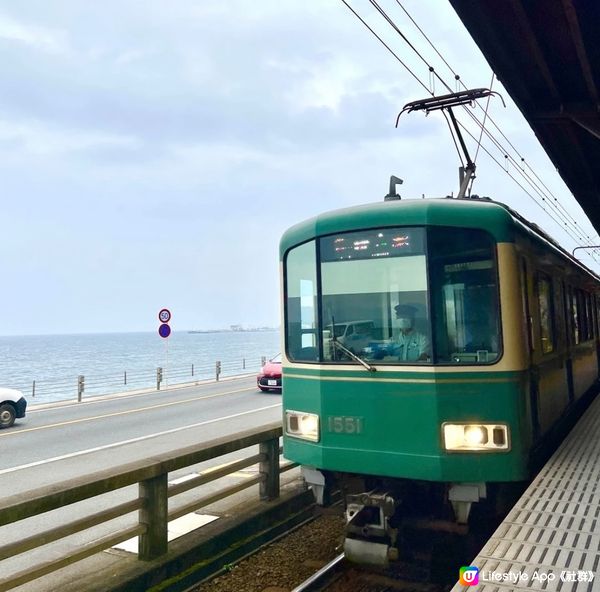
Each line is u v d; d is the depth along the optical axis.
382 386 4.92
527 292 5.33
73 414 15.88
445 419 4.68
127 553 5.03
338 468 5.06
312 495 6.64
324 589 4.68
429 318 4.86
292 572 5.06
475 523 4.99
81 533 6.15
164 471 4.76
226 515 5.77
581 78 8.55
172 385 25.06
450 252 4.94
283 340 5.79
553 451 6.21
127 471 4.41
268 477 6.21
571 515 4.02
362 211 5.26
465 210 4.98
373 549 4.79
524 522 3.93
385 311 5.08
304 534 6.00
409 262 5.02
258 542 5.60
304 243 5.66
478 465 4.60
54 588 4.21
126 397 20.44
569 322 7.76
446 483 4.95
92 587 4.18
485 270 4.88
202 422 13.39
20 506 3.64
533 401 5.24
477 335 4.82
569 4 6.45
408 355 4.92
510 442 4.64
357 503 4.93
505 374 4.71
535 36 7.38
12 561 5.41
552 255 6.77
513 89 8.60
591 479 4.80
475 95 7.77
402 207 5.09
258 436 5.95
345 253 5.32
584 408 8.97
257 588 4.74
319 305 5.39
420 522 5.00
